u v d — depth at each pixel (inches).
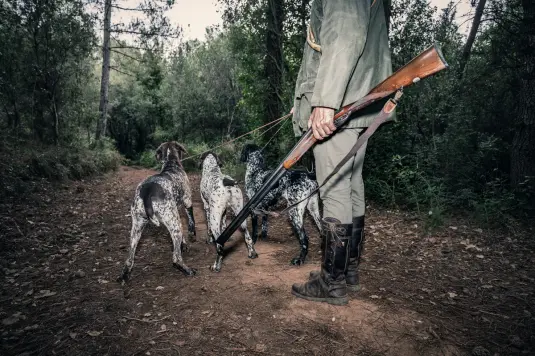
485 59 265.9
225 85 890.1
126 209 259.1
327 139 87.4
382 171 251.3
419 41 270.7
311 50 88.9
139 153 1029.8
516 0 231.0
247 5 350.0
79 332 90.6
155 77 993.5
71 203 264.7
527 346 82.1
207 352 81.3
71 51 421.1
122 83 1029.8
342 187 89.7
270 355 79.5
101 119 583.8
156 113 1008.2
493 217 190.9
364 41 73.6
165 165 162.9
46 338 88.2
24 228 185.9
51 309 103.3
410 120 258.5
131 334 89.4
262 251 155.7
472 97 261.7
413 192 215.6
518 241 164.2
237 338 86.1
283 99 344.2
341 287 96.6
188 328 91.4
